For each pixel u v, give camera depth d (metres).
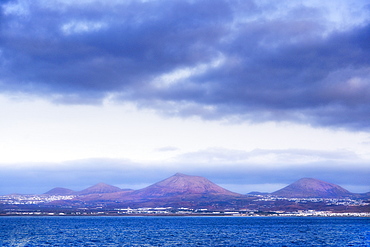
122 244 181.00
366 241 193.25
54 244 180.00
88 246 172.12
